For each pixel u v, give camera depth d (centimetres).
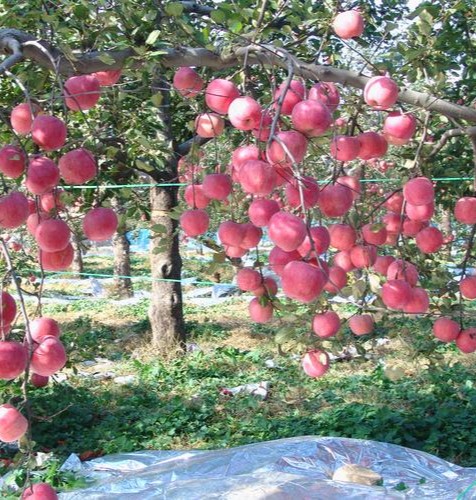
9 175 201
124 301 1636
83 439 676
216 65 260
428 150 321
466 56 444
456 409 688
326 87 243
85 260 2628
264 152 214
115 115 400
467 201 298
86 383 876
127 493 474
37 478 552
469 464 598
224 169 256
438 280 337
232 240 240
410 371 855
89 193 412
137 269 2252
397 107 272
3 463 581
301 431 664
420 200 269
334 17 281
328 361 289
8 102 384
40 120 197
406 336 363
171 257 1023
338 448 542
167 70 337
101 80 278
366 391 796
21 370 186
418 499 452
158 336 1026
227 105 232
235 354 1013
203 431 693
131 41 276
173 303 1024
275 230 191
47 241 204
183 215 267
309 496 439
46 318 211
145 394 817
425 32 295
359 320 307
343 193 225
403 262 294
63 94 207
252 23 281
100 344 1111
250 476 476
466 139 425
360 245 288
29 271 576
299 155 199
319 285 191
